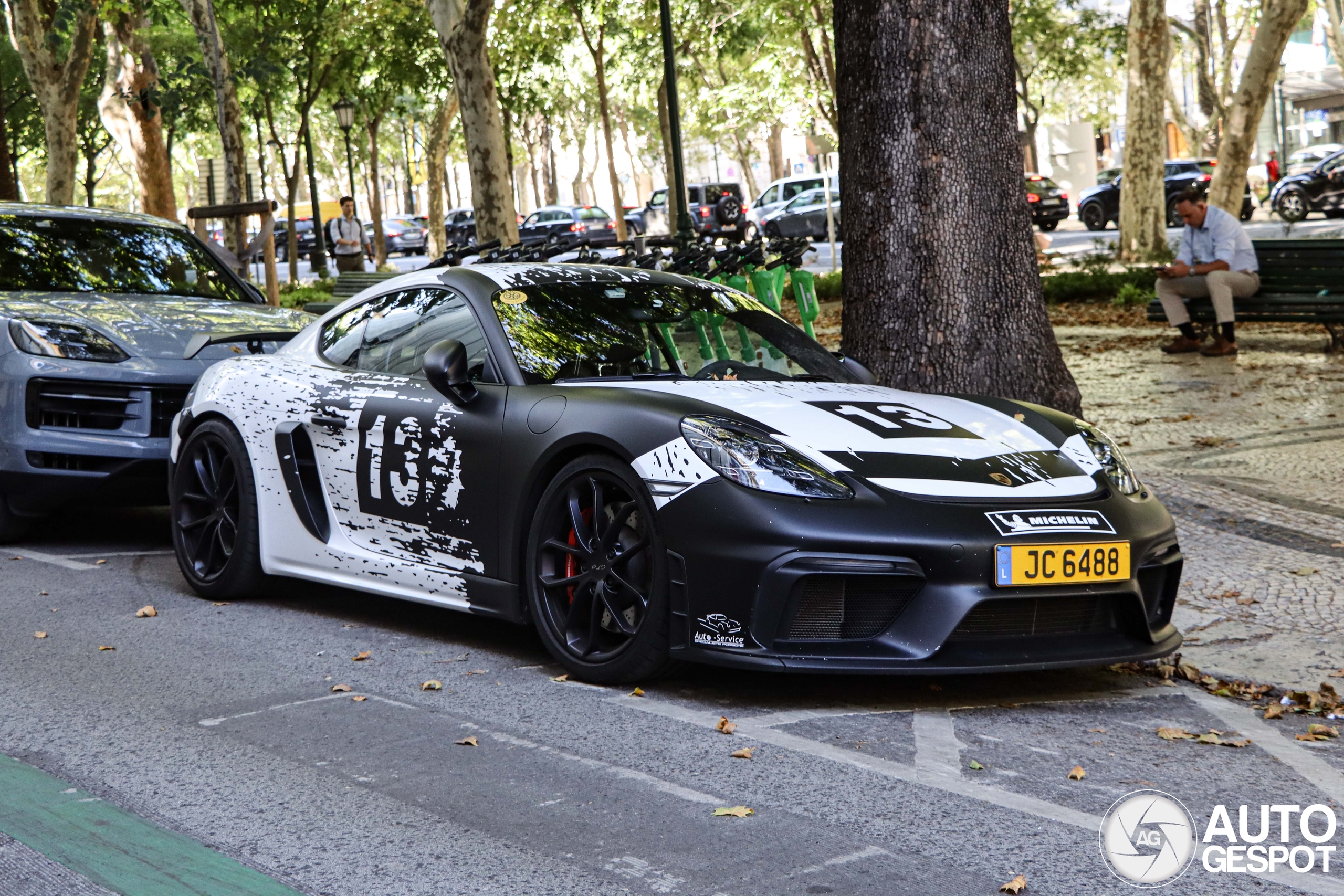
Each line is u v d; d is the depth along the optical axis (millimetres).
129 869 2746
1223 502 6371
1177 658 4422
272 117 36031
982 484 3877
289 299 24594
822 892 2602
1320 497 6449
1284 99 49750
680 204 17828
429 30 31203
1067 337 14289
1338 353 11680
